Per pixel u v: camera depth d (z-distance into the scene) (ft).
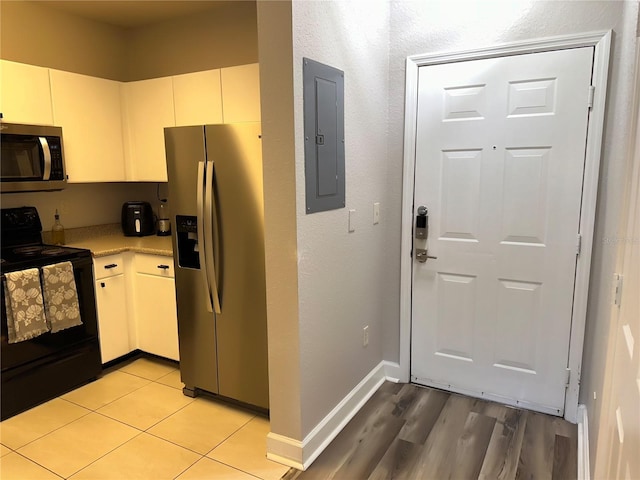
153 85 11.01
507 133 8.07
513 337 8.54
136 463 7.19
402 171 9.14
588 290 7.76
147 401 9.13
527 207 8.09
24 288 8.45
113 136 11.25
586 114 7.45
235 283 8.25
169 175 8.64
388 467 7.03
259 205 7.73
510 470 6.91
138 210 11.91
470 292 8.82
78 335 9.56
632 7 5.39
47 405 8.95
